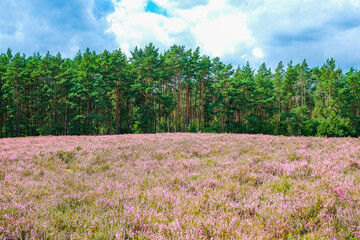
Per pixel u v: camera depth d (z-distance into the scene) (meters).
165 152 10.18
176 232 3.01
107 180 6.04
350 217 3.07
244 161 7.33
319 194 3.87
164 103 49.19
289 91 68.50
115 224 3.44
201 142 13.61
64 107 46.81
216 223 3.15
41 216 3.83
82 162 8.96
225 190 4.53
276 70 82.81
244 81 50.50
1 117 49.28
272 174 5.87
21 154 10.24
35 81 51.75
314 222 3.14
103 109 52.97
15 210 3.86
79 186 5.56
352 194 3.83
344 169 5.79
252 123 52.72
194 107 70.44
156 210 3.96
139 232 3.20
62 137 23.05
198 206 3.87
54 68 52.53
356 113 63.25
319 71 84.94
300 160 7.38
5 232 3.12
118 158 9.33
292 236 2.91
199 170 6.70
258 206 3.91
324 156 7.66
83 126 47.81
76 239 3.10
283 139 14.86
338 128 35.22
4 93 47.69
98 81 45.34
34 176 6.53
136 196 4.56
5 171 6.85
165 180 5.72
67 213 3.95
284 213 3.37
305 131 48.78
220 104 47.47
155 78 51.28
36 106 51.47
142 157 9.24
